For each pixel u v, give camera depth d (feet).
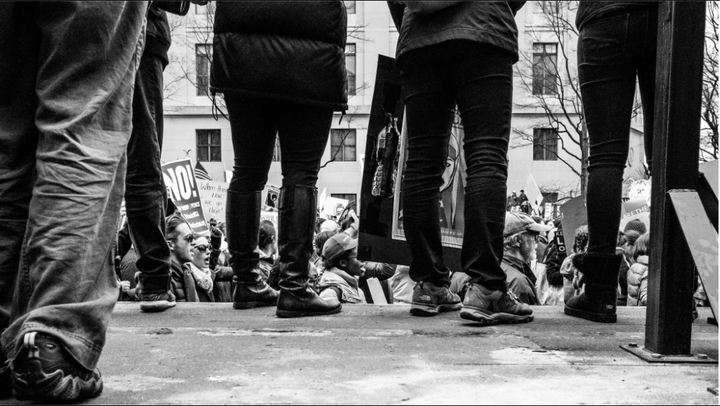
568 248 14.40
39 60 5.38
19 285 5.16
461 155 12.50
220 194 30.58
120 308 11.70
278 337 7.89
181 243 16.01
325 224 22.93
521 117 98.84
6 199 5.55
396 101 12.03
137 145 10.93
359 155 107.34
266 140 11.58
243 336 8.02
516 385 5.37
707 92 34.63
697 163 6.39
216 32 10.99
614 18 9.48
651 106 9.96
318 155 10.93
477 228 9.12
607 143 9.69
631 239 18.24
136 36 5.45
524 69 83.05
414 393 5.09
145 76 10.97
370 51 103.35
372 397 4.97
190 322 9.58
